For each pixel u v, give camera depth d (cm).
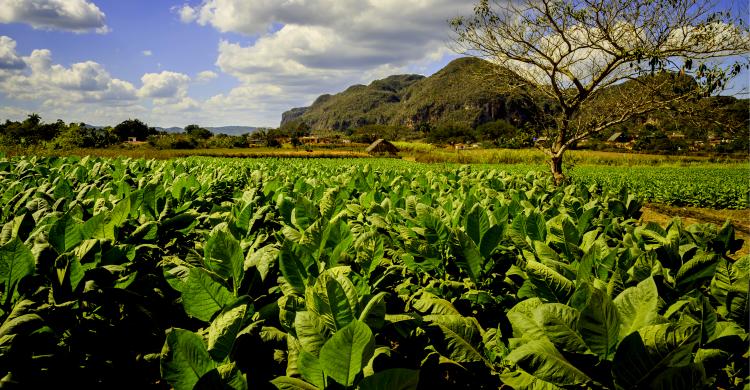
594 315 150
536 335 169
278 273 260
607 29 1197
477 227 299
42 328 200
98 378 248
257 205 477
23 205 399
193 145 10056
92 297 241
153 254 358
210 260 227
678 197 1914
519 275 254
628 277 213
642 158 6028
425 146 10131
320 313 182
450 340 209
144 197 403
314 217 348
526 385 178
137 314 257
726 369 182
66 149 4341
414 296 264
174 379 157
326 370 149
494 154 5294
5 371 185
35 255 229
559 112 1450
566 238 297
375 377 138
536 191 649
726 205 1819
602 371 153
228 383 148
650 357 140
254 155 6406
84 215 367
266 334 197
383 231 352
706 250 291
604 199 595
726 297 196
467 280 288
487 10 1330
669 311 182
